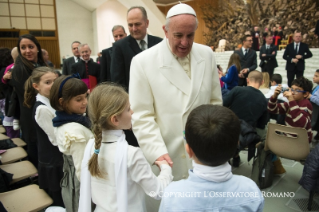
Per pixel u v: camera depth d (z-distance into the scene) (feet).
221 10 34.17
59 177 5.27
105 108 2.93
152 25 26.53
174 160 4.42
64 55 38.40
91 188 3.22
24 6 34.99
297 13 27.78
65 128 3.95
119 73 6.54
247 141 6.64
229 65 12.70
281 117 10.25
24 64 7.13
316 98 9.75
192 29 3.74
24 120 7.02
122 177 2.84
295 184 7.49
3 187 5.63
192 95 4.17
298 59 17.12
